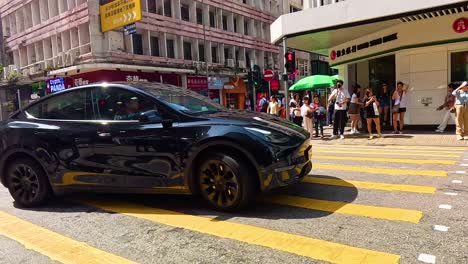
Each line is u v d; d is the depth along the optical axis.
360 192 5.02
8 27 34.53
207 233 3.82
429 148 8.90
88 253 3.50
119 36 25.88
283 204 4.62
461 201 4.46
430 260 3.02
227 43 34.44
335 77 18.34
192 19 31.05
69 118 5.10
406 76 13.42
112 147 4.70
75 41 27.22
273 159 4.12
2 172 5.25
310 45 16.61
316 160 7.64
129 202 5.08
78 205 5.09
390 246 3.31
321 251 3.28
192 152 4.34
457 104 10.12
